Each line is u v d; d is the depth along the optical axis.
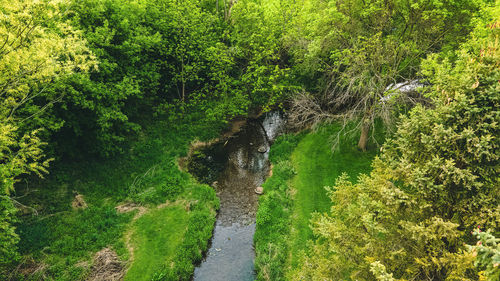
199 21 24.34
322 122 23.16
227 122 24.12
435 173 7.12
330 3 17.62
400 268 7.62
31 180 15.96
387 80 17.41
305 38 21.44
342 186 9.99
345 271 8.95
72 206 15.81
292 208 16.97
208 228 16.20
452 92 7.20
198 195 18.17
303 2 24.25
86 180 17.42
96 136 17.97
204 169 21.12
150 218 16.25
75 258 13.37
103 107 17.09
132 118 22.95
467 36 14.63
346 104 24.31
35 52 10.62
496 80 6.28
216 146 23.58
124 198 17.19
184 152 21.64
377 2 15.99
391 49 16.14
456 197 7.20
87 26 16.91
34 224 14.26
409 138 7.72
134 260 13.86
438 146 7.17
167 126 23.56
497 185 6.89
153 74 22.25
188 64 24.92
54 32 12.12
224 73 25.53
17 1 9.67
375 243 7.81
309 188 18.03
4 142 10.79
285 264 13.90
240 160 22.30
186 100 26.56
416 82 15.75
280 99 27.92
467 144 6.52
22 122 13.25
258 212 17.05
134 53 19.44
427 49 16.69
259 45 24.73
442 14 15.13
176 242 15.00
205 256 15.03
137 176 18.70
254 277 13.98
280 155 21.69
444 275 7.31
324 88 22.34
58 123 14.77
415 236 6.71
